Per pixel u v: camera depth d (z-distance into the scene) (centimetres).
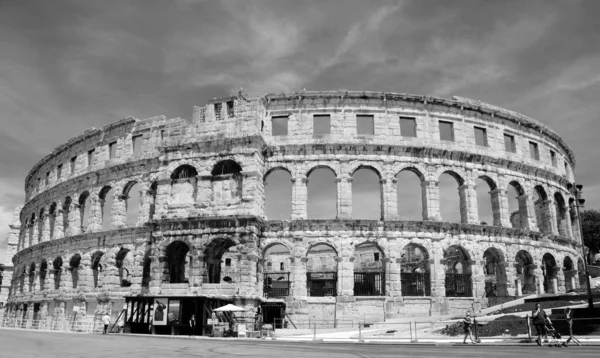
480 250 5966
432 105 6328
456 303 5688
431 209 5931
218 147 5700
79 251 6719
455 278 5884
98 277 6619
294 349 2952
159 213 5647
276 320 5322
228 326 4566
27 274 8038
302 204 5784
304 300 5441
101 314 6091
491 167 6406
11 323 8200
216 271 5816
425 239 5766
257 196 5550
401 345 3359
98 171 6788
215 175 5716
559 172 7300
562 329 3825
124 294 6025
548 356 2414
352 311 5422
